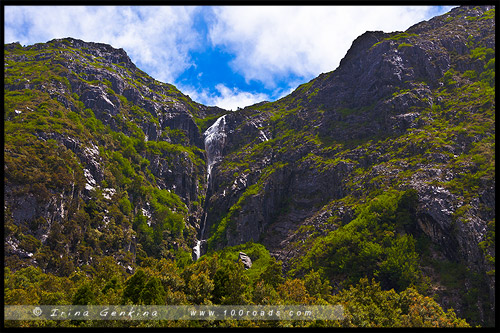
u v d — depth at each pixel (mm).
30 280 82938
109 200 129750
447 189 98500
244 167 170875
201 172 190000
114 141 160000
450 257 88562
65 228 107625
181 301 55656
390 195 105750
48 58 195500
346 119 159875
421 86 147125
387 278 88250
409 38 168250
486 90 130625
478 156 104562
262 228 140125
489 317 77000
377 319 59531
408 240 92062
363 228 100625
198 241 154750
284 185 151750
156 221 144000
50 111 141250
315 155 152375
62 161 116438
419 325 58781
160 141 188000
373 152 133000
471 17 178000
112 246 119250
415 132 129500
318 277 76562
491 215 90000
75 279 88875
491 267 81312
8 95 144375
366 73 169000
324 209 128250
